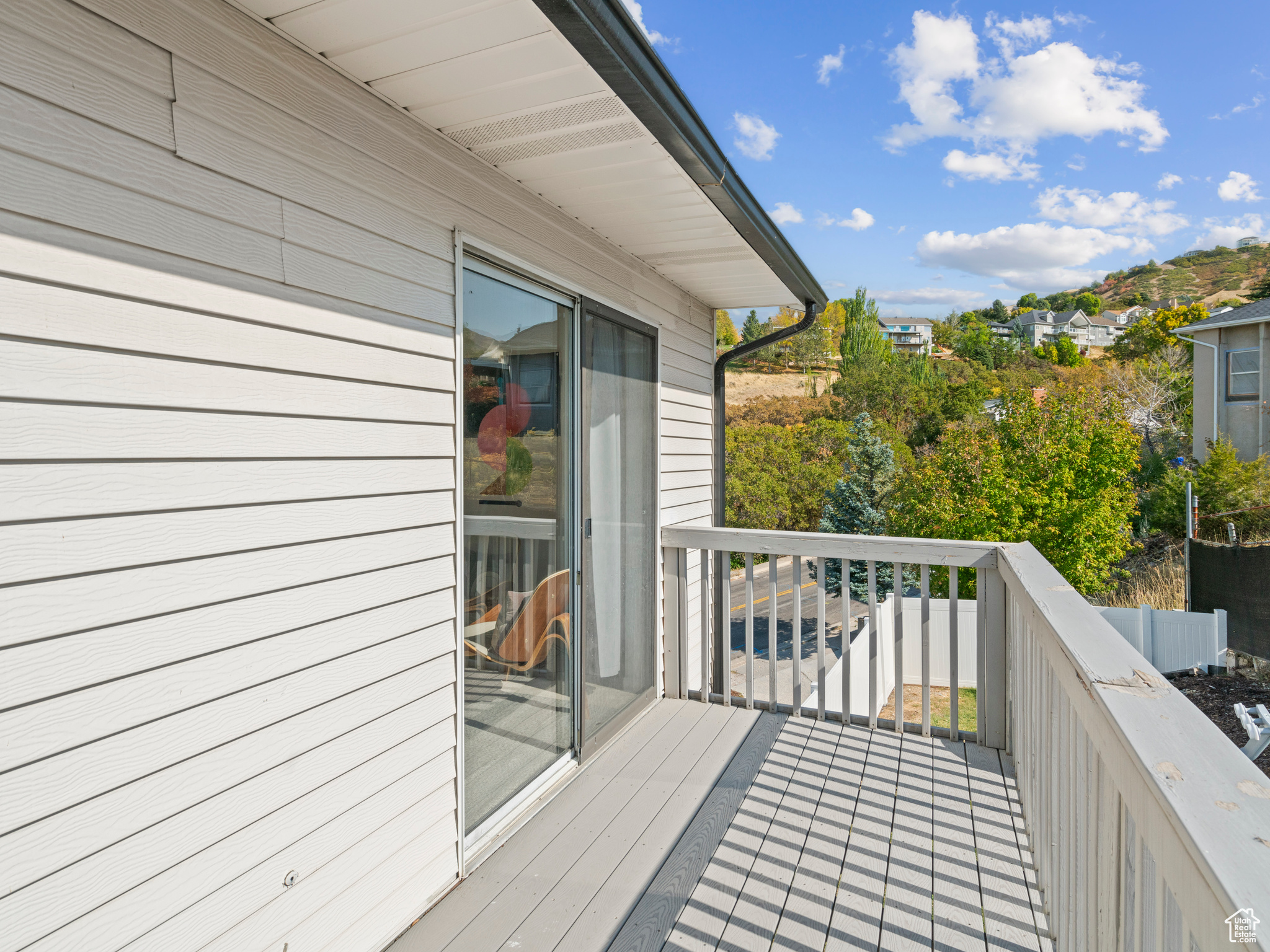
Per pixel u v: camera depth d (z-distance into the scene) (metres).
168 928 1.39
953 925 2.01
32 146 1.15
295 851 1.67
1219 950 0.67
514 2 1.46
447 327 2.19
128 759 1.31
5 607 1.13
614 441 3.42
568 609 3.02
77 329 1.22
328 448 1.75
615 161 2.34
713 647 4.98
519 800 2.66
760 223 3.09
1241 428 14.70
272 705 1.61
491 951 1.91
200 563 1.45
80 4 1.22
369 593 1.89
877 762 3.07
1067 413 11.71
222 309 1.48
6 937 1.13
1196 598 8.39
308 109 1.69
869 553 3.42
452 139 2.20
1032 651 2.34
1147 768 0.92
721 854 2.36
